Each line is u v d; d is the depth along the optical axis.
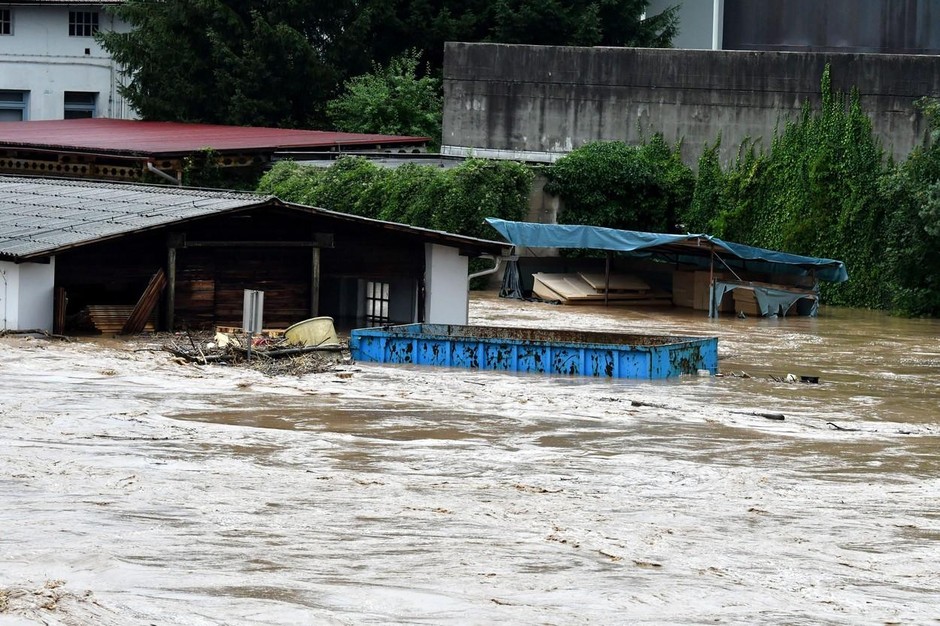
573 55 68.19
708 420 29.47
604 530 18.28
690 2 83.81
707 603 14.90
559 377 36.06
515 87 68.94
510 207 63.34
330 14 81.44
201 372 34.22
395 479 21.53
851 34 76.00
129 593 14.23
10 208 47.03
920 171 58.19
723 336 49.31
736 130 65.88
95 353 36.56
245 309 36.53
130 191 50.66
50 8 84.44
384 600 14.39
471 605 14.35
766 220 65.19
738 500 21.06
